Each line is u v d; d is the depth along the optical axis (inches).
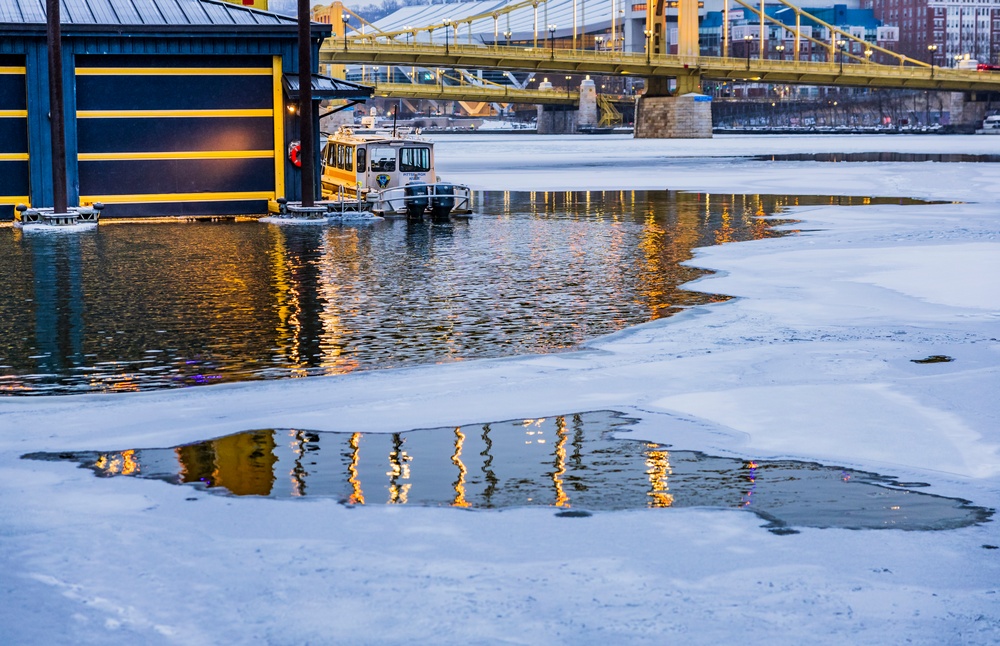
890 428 399.5
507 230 1214.9
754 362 521.7
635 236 1146.7
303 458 367.2
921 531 293.1
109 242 1083.9
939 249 993.5
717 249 1019.9
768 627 233.0
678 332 607.2
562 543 284.2
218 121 1338.6
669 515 307.3
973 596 249.1
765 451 372.8
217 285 789.9
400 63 5565.9
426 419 417.7
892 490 330.3
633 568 266.7
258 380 496.7
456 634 230.4
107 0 1331.2
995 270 850.1
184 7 1339.8
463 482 340.8
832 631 231.0
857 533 291.3
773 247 1032.8
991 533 291.3
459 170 2812.5
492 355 550.6
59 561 270.7
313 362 536.1
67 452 374.6
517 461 362.6
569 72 6318.9
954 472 348.8
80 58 1289.4
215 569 265.6
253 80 1344.7
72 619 237.8
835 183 2140.7
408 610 242.2
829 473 348.2
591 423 410.6
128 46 1294.3
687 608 243.0
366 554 276.1
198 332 612.4
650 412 426.0
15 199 1290.6
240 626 234.5
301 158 1325.0
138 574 262.4
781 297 733.9
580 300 724.0
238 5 1363.2
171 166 1332.4
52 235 1155.3
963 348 552.7
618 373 499.8
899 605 244.1
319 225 1266.0
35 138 1282.0
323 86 1325.0
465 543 284.0
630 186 2096.5
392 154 1425.9
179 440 389.1
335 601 247.1
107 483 338.6
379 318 655.8
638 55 6378.0
